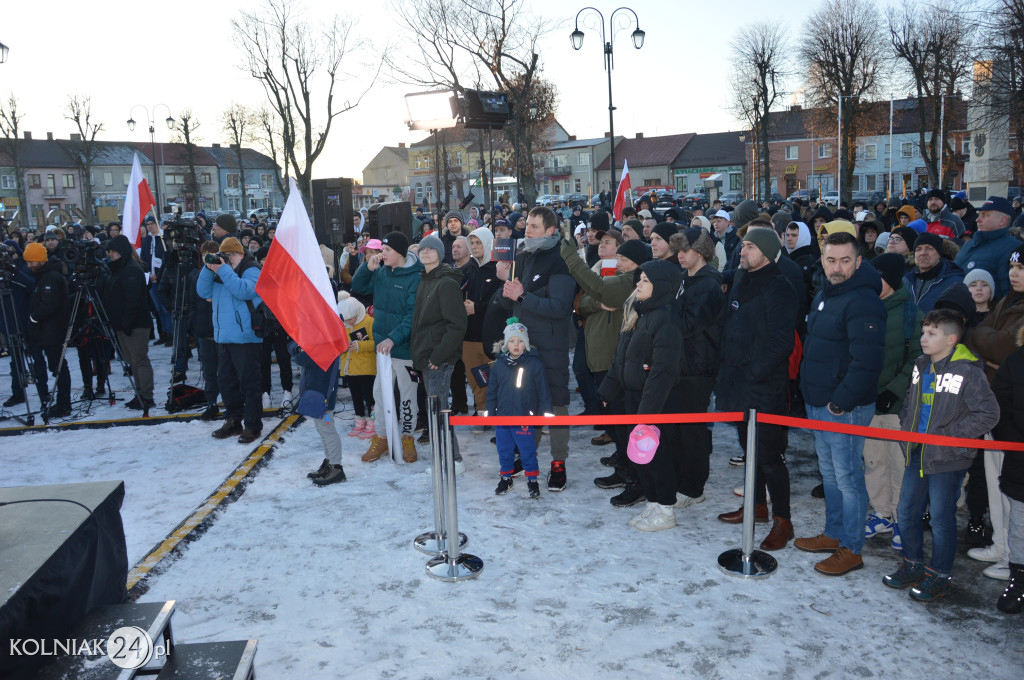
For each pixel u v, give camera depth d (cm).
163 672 297
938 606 381
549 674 330
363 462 638
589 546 463
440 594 405
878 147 6831
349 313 694
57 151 8081
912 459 391
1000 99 2286
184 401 847
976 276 481
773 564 425
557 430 558
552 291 543
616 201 1291
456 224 859
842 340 413
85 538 335
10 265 820
